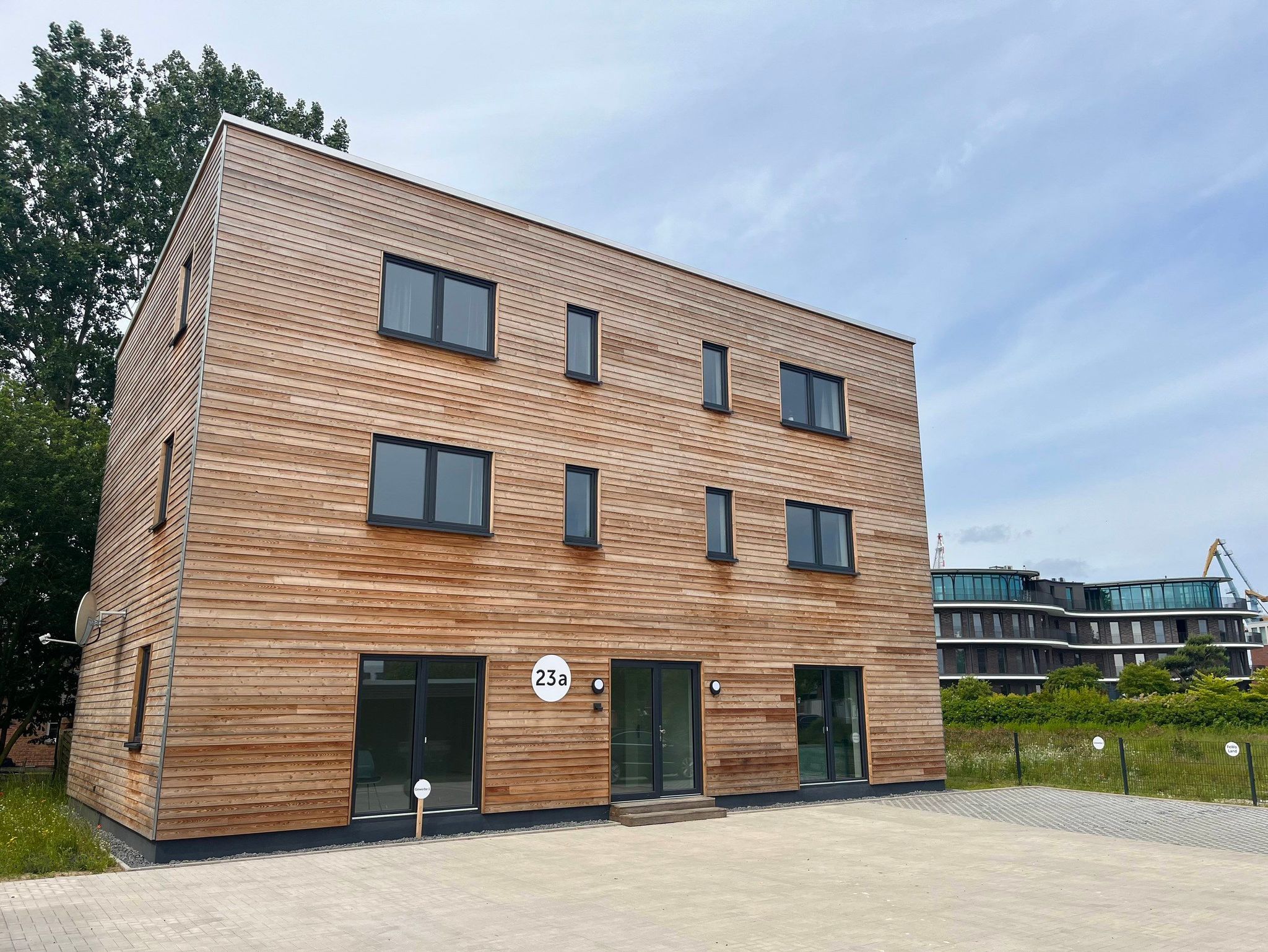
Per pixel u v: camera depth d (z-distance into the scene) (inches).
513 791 476.4
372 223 484.1
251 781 400.2
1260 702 1277.1
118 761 462.9
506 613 490.6
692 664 567.5
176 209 1015.0
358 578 445.4
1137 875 362.3
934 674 698.2
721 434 610.9
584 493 543.5
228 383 423.8
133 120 1003.3
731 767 568.4
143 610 463.8
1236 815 550.0
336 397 454.9
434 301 502.0
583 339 561.9
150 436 522.0
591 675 516.7
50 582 734.5
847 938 262.4
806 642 624.7
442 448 488.4
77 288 950.4
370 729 441.1
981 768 791.7
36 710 789.2
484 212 527.5
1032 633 2433.6
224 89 1088.8
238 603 409.4
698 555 581.0
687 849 417.7
